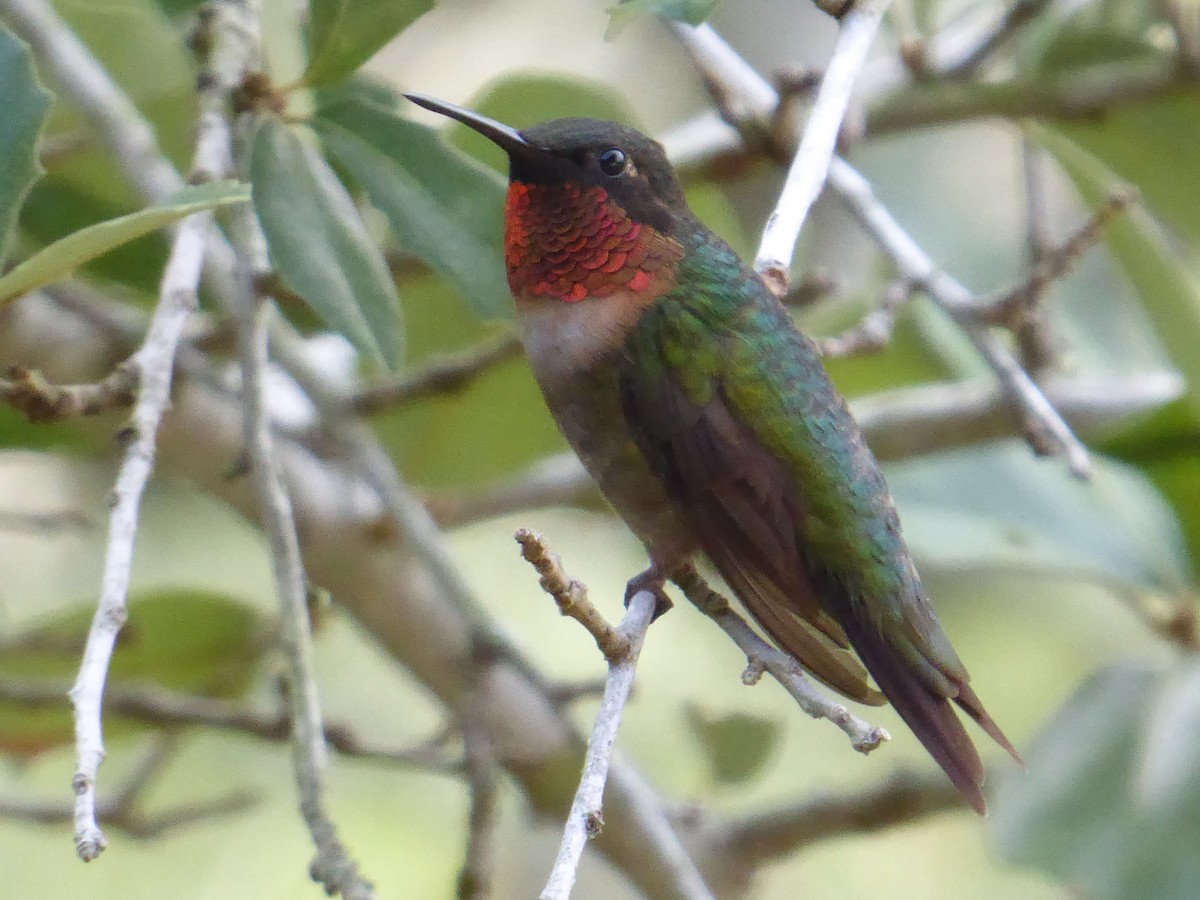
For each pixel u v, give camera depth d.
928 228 13.28
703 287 6.71
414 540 7.76
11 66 5.08
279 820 11.48
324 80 6.14
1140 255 8.32
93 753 4.35
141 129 7.14
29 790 11.39
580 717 11.92
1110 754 8.89
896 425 9.59
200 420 8.09
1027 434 7.39
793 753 12.56
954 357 10.20
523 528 5.00
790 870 12.74
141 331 7.86
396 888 11.02
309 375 7.73
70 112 8.41
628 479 6.83
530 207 6.79
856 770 12.55
